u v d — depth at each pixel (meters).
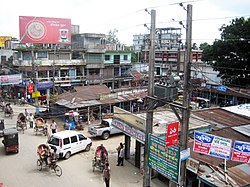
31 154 19.72
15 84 37.66
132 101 32.38
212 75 38.97
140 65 53.50
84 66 44.91
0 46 59.22
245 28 30.55
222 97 38.12
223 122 19.81
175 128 10.93
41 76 40.31
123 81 48.91
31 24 39.41
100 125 24.48
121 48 53.00
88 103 28.39
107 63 48.19
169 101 11.62
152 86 12.57
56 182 15.66
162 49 49.91
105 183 15.49
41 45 43.78
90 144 21.05
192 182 14.37
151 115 12.80
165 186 15.38
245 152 10.46
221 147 10.78
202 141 11.13
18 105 35.47
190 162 13.16
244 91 32.12
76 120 26.77
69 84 42.66
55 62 41.22
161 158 12.12
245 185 11.28
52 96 31.55
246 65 31.72
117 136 24.66
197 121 18.67
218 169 12.16
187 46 10.28
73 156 19.70
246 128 18.47
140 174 16.97
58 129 26.08
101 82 45.56
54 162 16.62
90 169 17.59
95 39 47.66
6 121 28.20
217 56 33.88
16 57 41.53
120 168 17.75
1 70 42.00
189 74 10.50
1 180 15.62
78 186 15.29
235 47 31.30
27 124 27.52
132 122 17.45
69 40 42.41
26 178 16.00
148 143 12.91
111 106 30.95
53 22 40.78
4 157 19.05
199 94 39.72
